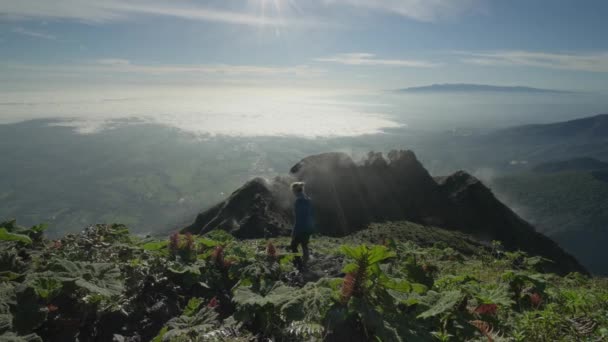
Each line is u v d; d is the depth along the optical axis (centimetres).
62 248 780
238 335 547
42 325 493
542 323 545
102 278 584
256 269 755
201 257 830
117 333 555
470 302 647
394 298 559
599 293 807
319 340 495
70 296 542
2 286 504
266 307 594
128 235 973
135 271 679
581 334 529
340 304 536
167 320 618
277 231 3800
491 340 484
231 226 3891
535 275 739
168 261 760
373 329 505
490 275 1092
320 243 1778
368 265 545
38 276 534
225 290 741
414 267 738
